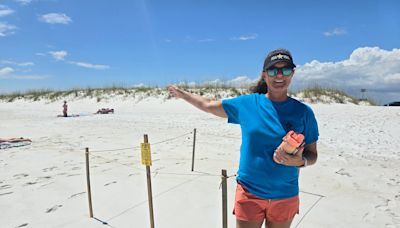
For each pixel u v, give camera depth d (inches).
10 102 1222.9
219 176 242.1
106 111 786.2
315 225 161.0
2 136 438.6
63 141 394.9
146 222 166.6
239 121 98.6
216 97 880.3
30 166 274.8
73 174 250.1
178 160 291.0
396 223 162.9
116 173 251.9
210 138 401.7
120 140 396.8
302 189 212.1
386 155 304.3
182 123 543.5
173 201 193.9
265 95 97.8
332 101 762.2
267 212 96.1
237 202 98.4
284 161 86.6
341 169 257.0
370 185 219.3
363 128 443.2
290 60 90.7
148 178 139.7
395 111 595.8
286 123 91.4
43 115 781.9
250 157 94.1
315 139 95.9
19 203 193.5
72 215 176.4
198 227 160.6
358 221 165.3
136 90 1041.5
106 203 192.4
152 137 415.2
